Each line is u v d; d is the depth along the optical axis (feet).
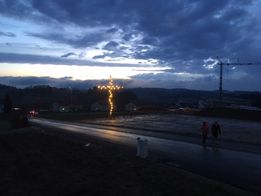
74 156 91.45
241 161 80.79
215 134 128.67
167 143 118.32
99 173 68.03
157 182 58.13
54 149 110.01
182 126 210.38
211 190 51.52
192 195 49.39
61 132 174.40
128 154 91.71
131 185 57.06
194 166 74.64
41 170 74.64
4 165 84.43
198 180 59.41
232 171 68.74
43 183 61.87
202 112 333.01
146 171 67.41
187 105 593.01
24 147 121.70
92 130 184.55
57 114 415.44
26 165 82.48
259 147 107.55
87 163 80.12
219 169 71.00
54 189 57.06
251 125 219.82
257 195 50.47
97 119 306.96
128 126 212.43
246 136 147.33
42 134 165.89
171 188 53.88
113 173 67.15
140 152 86.89
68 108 588.91
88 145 114.32
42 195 54.54
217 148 104.99
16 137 159.22
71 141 127.65
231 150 100.42
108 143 120.16
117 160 81.76
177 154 91.97
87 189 55.52
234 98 519.60
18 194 55.21
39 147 118.52
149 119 289.12
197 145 112.78
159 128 194.39
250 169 70.69
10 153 108.27
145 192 52.42
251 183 58.23
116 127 207.10
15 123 239.71
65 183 60.13
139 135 151.64
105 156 88.12
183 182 57.31
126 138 137.80
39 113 459.32
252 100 493.36
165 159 83.76
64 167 77.00
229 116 303.48
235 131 175.01
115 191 53.62
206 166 74.59
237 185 56.95
